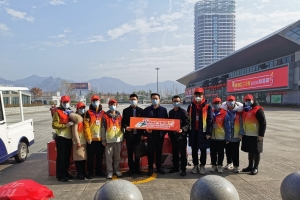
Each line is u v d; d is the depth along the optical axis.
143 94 114.12
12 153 6.48
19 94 7.27
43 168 6.45
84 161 5.54
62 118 5.23
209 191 2.74
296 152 7.80
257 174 5.59
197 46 140.75
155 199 4.25
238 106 5.75
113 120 5.43
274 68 35.34
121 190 2.66
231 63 48.78
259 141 5.49
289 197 3.14
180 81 98.00
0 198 2.33
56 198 4.35
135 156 5.46
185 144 5.50
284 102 35.22
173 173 5.71
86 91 133.00
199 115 5.59
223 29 135.88
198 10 139.00
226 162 6.70
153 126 5.41
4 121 6.14
